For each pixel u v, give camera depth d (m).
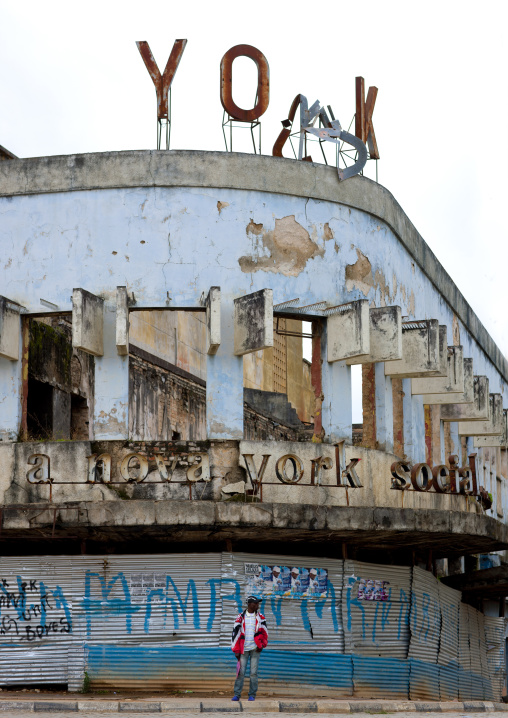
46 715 16.06
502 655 31.08
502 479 40.31
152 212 23.33
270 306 22.20
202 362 38.62
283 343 49.81
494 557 36.81
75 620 21.56
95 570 21.72
